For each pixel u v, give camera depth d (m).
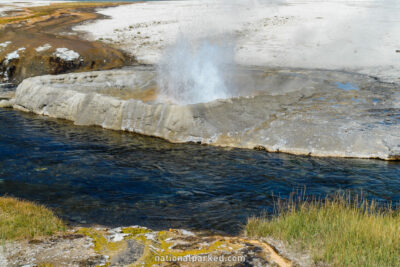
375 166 11.39
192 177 10.87
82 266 5.65
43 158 12.45
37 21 45.47
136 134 15.12
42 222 7.50
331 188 9.95
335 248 5.97
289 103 15.99
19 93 19.88
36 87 19.06
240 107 14.97
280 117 14.42
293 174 10.92
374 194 9.54
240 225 7.94
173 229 7.62
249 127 13.98
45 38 34.00
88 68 28.58
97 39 36.81
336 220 6.93
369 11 50.31
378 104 16.23
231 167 11.55
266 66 26.67
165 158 12.42
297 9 53.31
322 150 12.47
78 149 13.33
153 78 21.12
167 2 70.38
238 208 8.89
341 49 31.80
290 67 26.28
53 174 11.15
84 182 10.58
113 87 19.48
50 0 76.69
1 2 66.00
